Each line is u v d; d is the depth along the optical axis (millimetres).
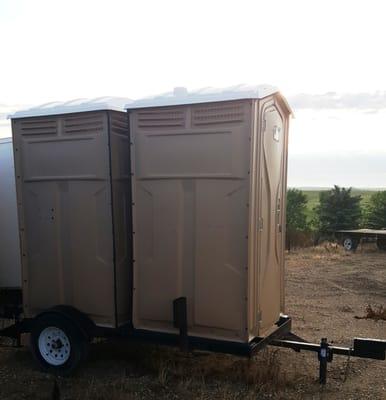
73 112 5574
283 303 6145
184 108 5098
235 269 4984
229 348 5059
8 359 6285
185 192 5168
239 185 4910
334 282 11484
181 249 5219
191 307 5199
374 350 5262
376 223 22375
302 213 22344
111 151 5457
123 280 5660
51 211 5867
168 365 5801
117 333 5578
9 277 6688
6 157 6711
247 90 4812
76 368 5617
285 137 5938
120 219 5598
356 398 5129
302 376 5676
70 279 5820
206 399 5055
